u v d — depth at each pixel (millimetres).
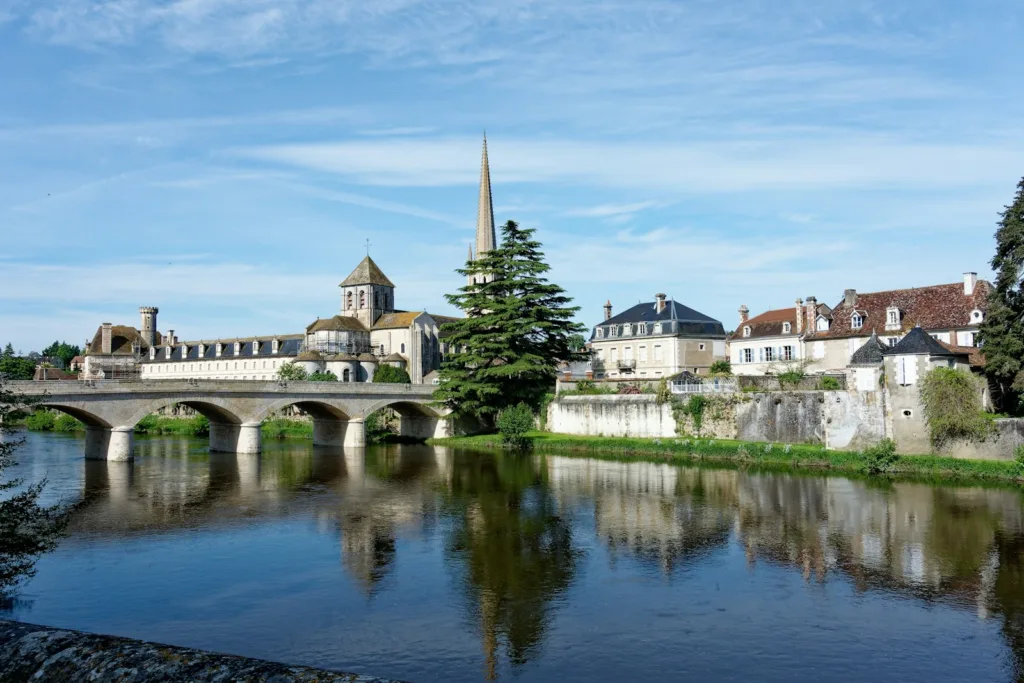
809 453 52281
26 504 24141
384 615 23719
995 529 33344
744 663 20125
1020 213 48469
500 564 29094
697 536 33031
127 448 59969
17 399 26125
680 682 19047
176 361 141500
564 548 31312
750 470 51344
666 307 92500
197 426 92000
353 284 130625
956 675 19391
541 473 52062
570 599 25078
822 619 23156
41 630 9539
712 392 62812
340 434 73938
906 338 51312
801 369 72688
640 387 70438
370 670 19750
